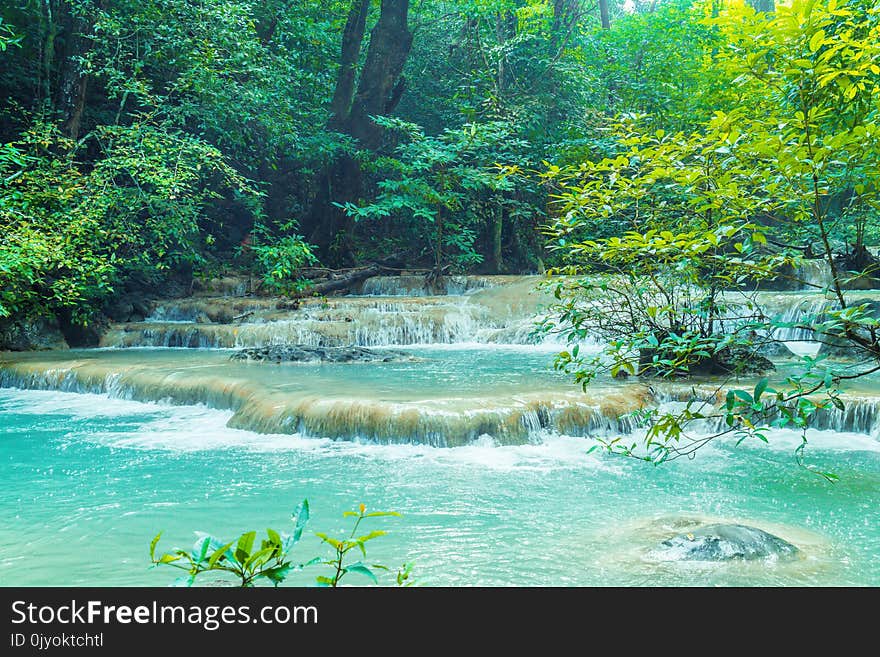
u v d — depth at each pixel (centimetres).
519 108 2195
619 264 909
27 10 1686
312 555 466
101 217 1446
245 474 669
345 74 2203
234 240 2269
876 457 712
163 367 1142
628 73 2417
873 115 436
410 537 498
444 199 2042
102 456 736
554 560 451
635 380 969
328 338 1545
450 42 2542
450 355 1355
